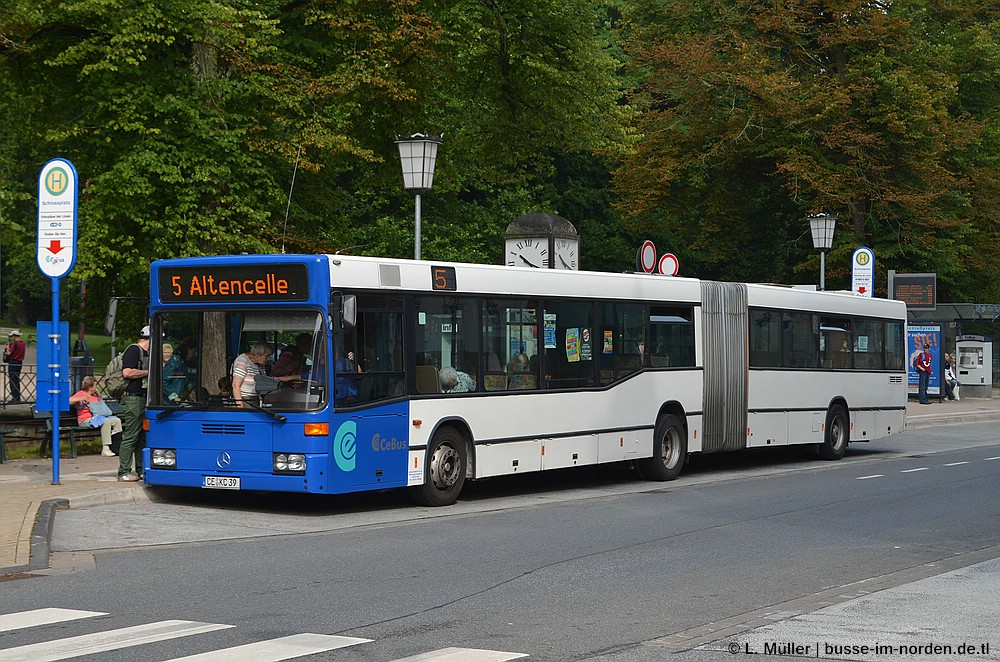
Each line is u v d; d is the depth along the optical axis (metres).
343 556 12.80
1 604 10.05
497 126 30.50
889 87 46.06
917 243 48.56
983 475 23.14
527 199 50.81
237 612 9.77
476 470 18.00
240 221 23.91
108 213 23.11
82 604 10.06
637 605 10.28
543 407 19.17
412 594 10.65
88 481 18.02
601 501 18.48
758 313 24.58
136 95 22.70
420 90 26.41
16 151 28.66
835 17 47.47
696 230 56.22
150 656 8.14
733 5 49.19
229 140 23.06
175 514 15.98
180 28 22.36
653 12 50.94
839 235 48.25
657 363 21.84
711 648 8.62
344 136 24.06
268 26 23.59
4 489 17.00
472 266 18.09
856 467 25.14
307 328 15.88
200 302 16.55
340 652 8.32
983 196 51.22
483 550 13.31
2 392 23.84
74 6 21.58
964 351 53.75
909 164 47.16
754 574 11.97
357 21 24.52
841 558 13.08
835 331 27.22
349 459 15.98
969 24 54.44
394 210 48.62
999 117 52.97
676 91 49.22
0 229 24.34
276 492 18.94
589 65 29.22
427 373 17.30
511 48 28.42
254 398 16.09
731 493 19.77
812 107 46.53
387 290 16.67
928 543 14.31
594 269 58.41
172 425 16.56
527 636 8.98
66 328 17.67
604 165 57.50
